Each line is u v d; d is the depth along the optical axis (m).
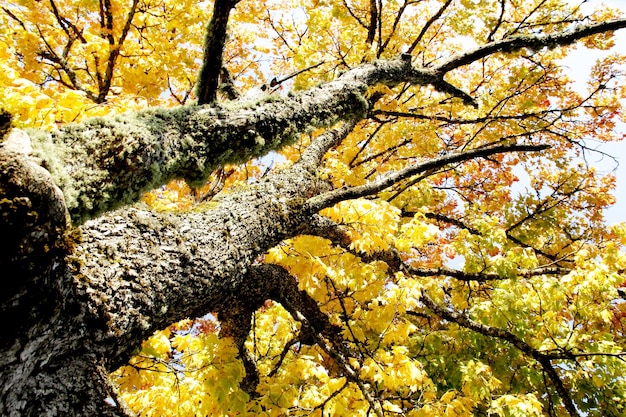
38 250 1.07
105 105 2.63
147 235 1.85
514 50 4.31
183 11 4.28
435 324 5.64
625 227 4.23
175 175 1.81
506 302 4.45
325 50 5.23
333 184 3.98
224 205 2.45
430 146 6.10
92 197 1.40
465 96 4.32
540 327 4.71
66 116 2.36
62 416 1.28
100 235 1.67
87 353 1.41
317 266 3.14
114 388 1.44
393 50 5.95
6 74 2.28
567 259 4.78
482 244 4.74
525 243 7.00
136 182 1.58
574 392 5.02
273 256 3.35
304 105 2.43
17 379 1.18
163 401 2.80
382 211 3.07
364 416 3.08
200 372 2.94
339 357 2.99
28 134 1.29
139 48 4.25
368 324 3.37
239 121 2.00
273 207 2.67
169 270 1.80
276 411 2.91
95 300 1.45
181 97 6.27
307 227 2.98
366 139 6.27
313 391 3.15
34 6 3.63
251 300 2.98
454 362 4.62
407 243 3.35
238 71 6.68
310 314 3.53
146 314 1.66
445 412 3.08
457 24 5.37
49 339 1.26
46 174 1.07
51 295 1.19
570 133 6.68
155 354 2.61
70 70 3.87
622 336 5.94
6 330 1.09
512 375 4.73
